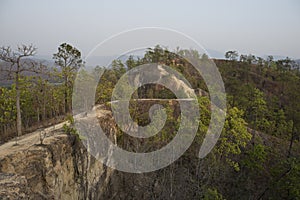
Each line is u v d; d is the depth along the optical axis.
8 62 16.31
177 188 16.02
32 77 19.27
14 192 7.97
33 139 12.98
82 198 13.16
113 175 15.62
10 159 10.38
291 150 23.94
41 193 10.54
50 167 11.12
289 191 17.56
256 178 20.83
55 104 21.59
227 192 18.55
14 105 18.94
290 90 27.64
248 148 21.77
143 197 15.98
